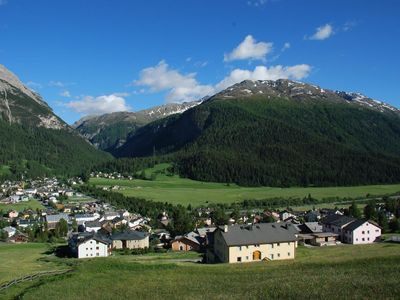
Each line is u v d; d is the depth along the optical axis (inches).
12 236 7194.9
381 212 7263.8
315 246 5595.5
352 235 5782.5
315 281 2731.3
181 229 6865.2
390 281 2566.4
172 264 3887.8
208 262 4621.1
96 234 6161.4
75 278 3297.2
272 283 2792.8
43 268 4569.4
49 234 7317.9
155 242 6678.2
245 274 3292.3
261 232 4608.8
